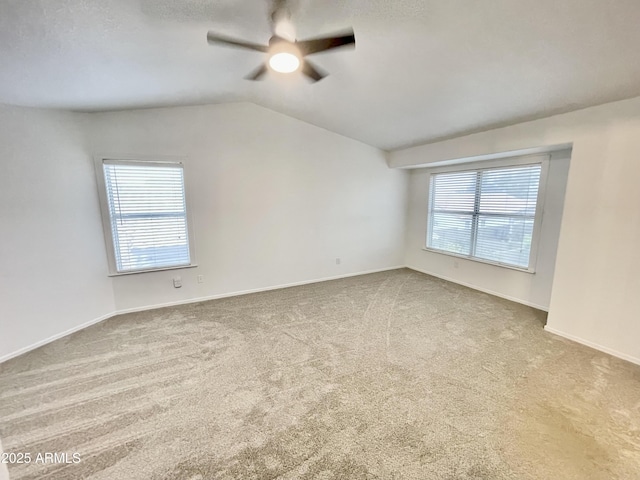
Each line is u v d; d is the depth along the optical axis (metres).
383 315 3.50
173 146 3.60
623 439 1.74
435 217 5.25
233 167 3.99
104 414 1.94
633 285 2.51
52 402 2.05
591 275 2.75
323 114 4.01
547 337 2.96
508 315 3.50
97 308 3.37
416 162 4.72
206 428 1.82
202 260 3.96
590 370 2.41
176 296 3.87
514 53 2.08
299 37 2.18
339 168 4.86
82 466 1.57
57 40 1.77
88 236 3.25
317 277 4.91
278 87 3.31
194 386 2.22
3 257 2.63
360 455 1.63
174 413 1.94
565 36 1.82
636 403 2.03
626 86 2.25
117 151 3.34
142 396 2.11
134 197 3.50
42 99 2.62
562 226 2.92
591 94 2.44
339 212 4.97
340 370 2.41
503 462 1.59
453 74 2.49
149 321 3.35
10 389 2.19
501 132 3.45
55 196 2.96
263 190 4.25
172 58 2.33
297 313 3.56
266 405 2.01
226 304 3.86
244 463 1.58
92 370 2.43
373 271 5.53
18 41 1.70
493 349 2.73
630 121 2.45
